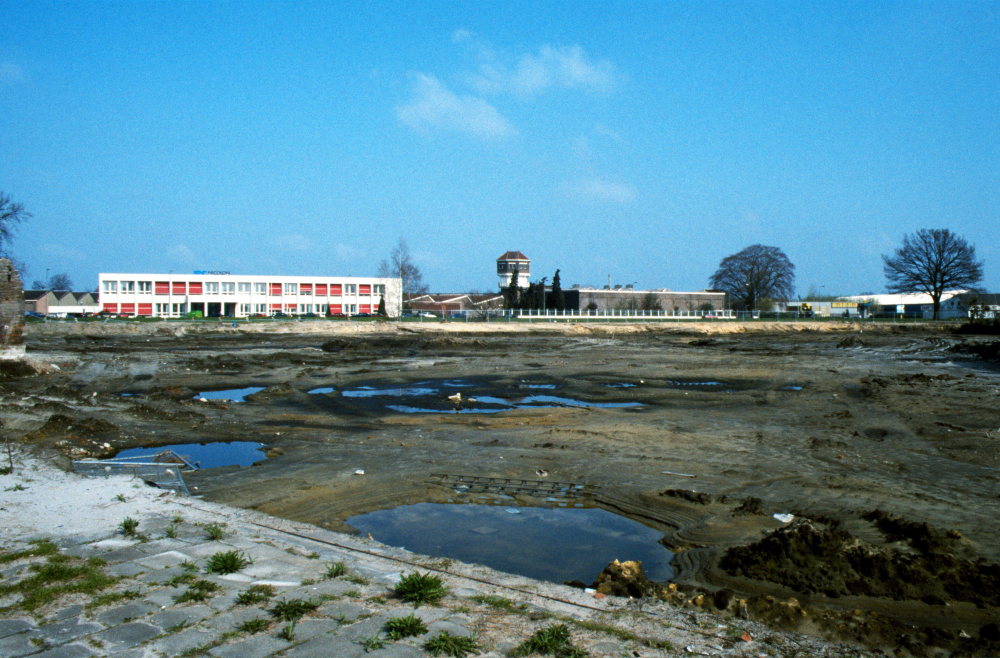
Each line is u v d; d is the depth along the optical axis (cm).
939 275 10106
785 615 726
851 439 1884
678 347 5822
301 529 977
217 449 1761
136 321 8169
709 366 4069
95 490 1138
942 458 1661
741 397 2770
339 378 3469
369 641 604
